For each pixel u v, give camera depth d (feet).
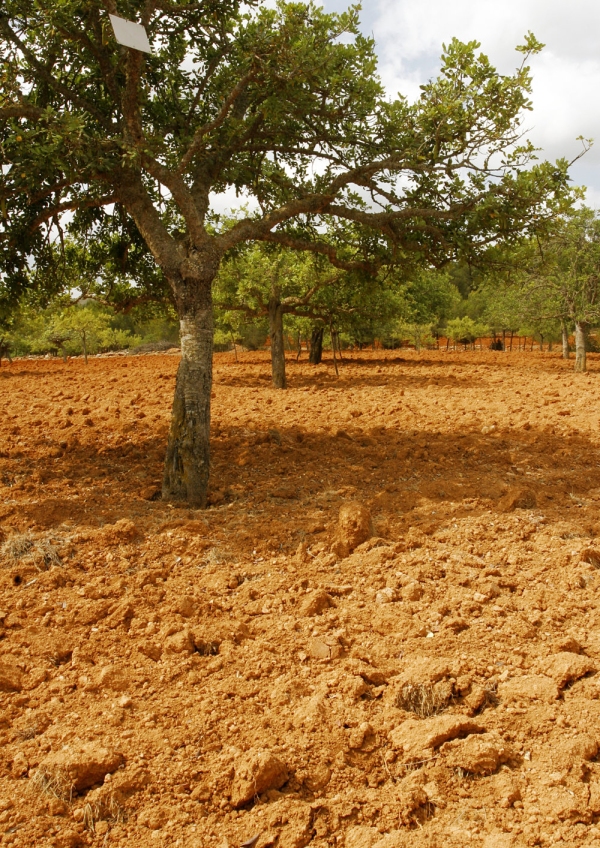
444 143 24.58
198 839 9.03
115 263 31.04
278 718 11.37
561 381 61.26
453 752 10.43
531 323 87.20
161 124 26.17
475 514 20.95
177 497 22.12
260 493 23.44
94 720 11.38
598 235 73.82
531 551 18.13
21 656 13.37
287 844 8.89
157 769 10.22
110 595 15.79
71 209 23.27
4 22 21.34
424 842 8.80
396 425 37.14
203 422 22.13
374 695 12.10
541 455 29.09
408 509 21.79
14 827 9.27
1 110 19.21
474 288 27.68
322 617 14.79
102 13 21.52
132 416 39.14
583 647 13.35
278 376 57.41
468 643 13.62
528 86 22.11
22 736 11.08
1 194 20.80
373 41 22.88
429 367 82.64
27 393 54.90
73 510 20.83
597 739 10.54
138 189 22.22
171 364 92.27
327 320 56.59
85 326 90.68
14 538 18.26
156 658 13.43
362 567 17.28
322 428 35.94
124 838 9.12
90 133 23.53
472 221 23.54
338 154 26.84
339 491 23.81
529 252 25.02
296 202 24.08
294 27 20.51
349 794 9.80
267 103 22.57
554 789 9.62
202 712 11.55
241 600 15.66
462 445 31.09
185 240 21.83
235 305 57.67
